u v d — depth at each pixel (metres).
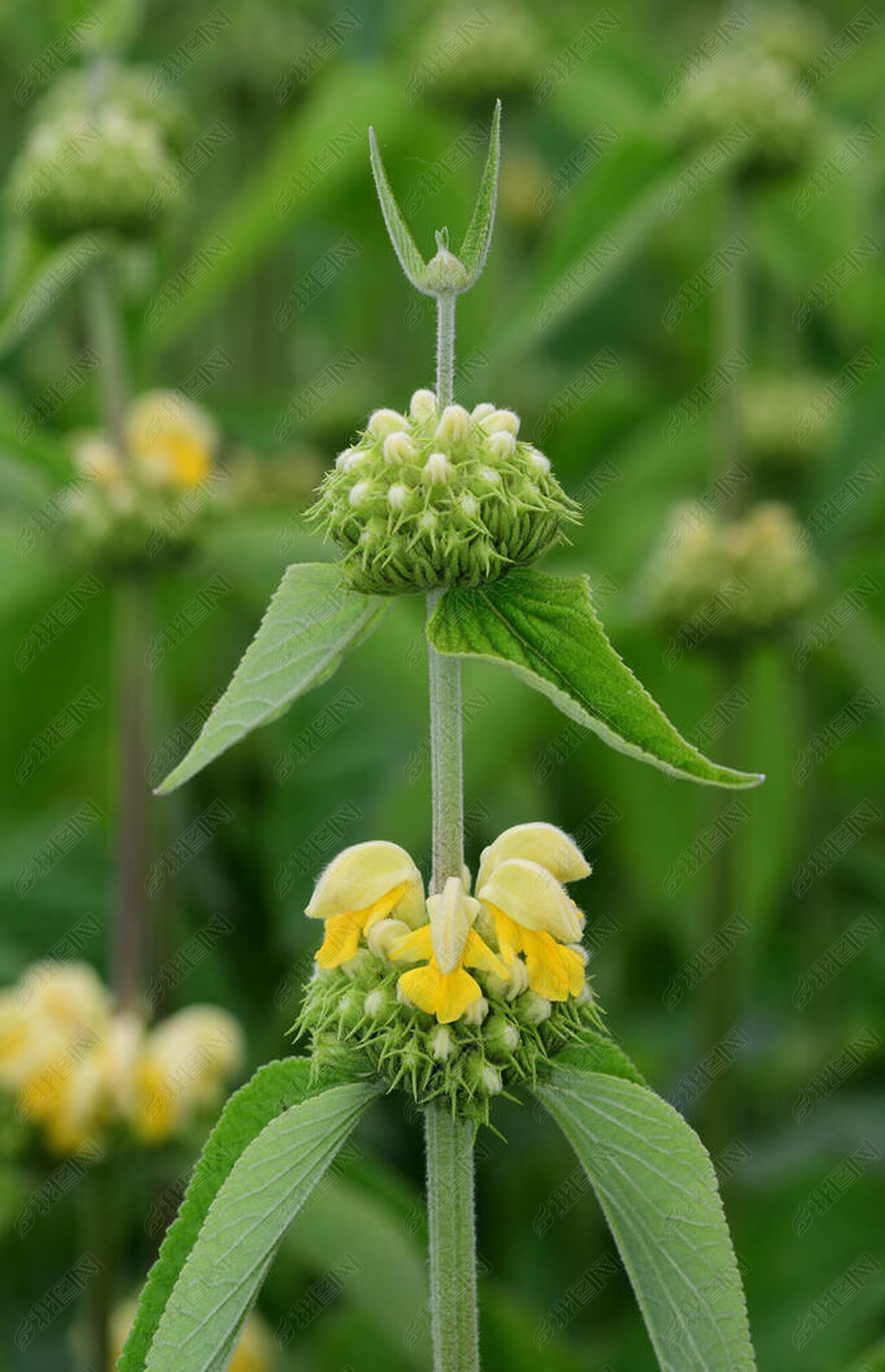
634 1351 1.05
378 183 0.70
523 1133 1.28
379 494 0.71
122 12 0.98
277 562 1.16
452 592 0.71
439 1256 0.73
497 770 1.18
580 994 0.72
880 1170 1.17
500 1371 0.98
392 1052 0.71
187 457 1.06
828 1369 1.01
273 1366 1.06
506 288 1.61
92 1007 0.97
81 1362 1.06
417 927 0.72
